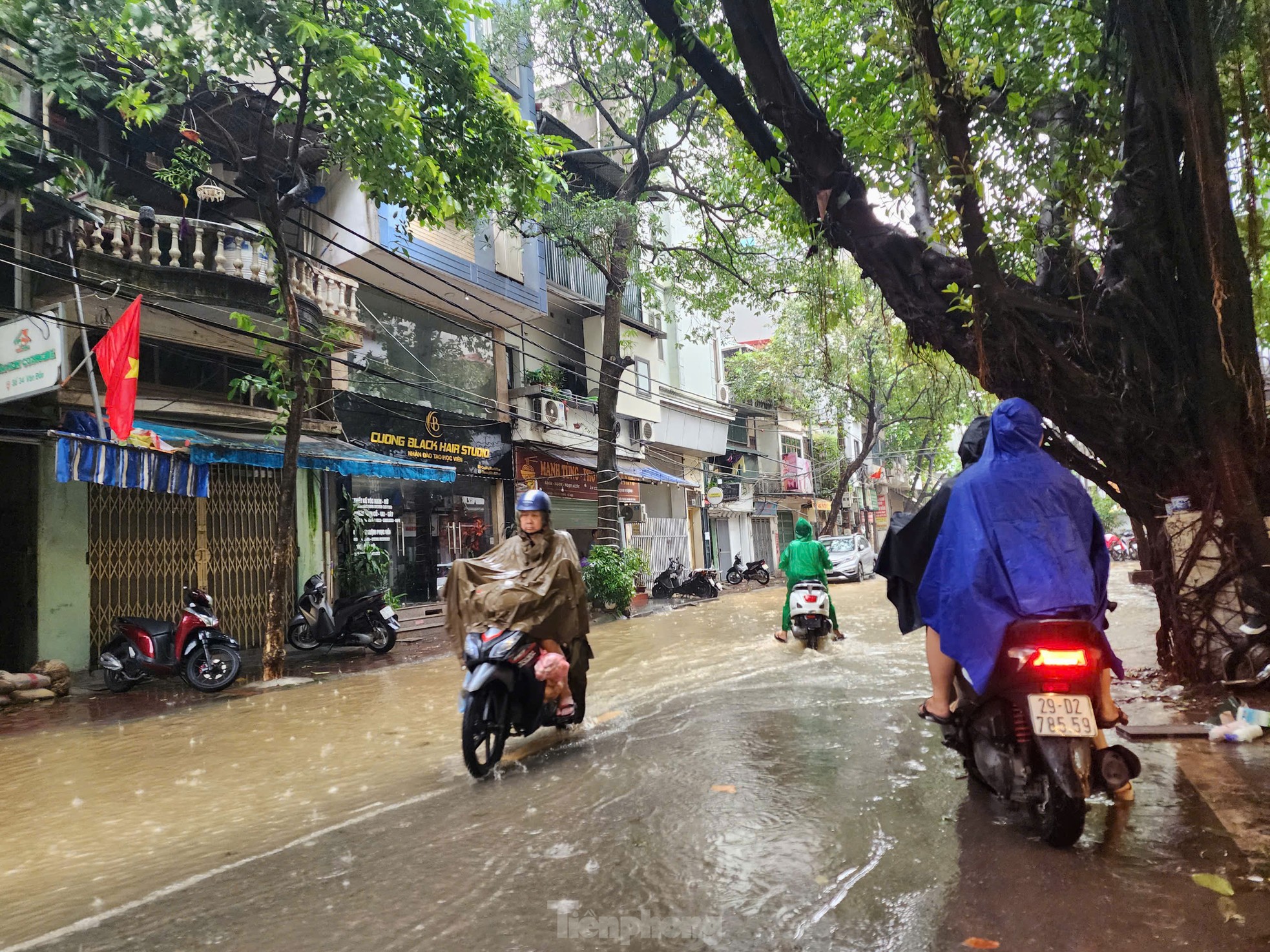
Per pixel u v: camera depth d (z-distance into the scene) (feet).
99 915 9.75
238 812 13.91
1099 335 17.42
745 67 18.20
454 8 28.81
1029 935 7.90
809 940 8.09
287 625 38.81
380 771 16.25
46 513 31.04
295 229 44.39
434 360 51.98
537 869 10.30
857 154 20.18
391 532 47.37
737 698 21.30
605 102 65.46
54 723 23.36
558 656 16.76
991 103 17.65
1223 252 14.32
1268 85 13.17
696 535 88.74
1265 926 7.82
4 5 23.73
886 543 12.21
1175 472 17.70
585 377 60.08
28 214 29.96
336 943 8.57
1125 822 10.62
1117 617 35.01
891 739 15.84
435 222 32.53
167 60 24.58
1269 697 16.33
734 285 57.31
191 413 35.27
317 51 25.13
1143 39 14.71
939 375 28.45
